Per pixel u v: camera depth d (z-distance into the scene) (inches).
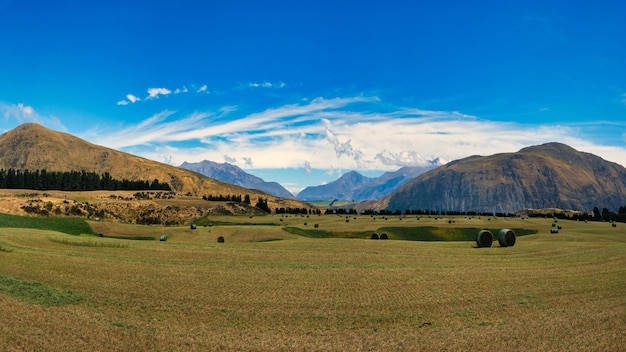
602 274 1407.5
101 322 879.1
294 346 774.5
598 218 6840.6
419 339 804.0
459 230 4606.3
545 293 1143.0
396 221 5452.8
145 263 1567.4
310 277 1368.1
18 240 2160.4
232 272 1432.1
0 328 796.0
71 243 2145.7
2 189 7175.2
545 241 2864.2
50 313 916.0
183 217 6338.6
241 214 7303.2
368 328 871.7
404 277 1379.2
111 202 6328.7
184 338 807.1
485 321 901.2
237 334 835.4
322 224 4992.6
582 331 818.8
